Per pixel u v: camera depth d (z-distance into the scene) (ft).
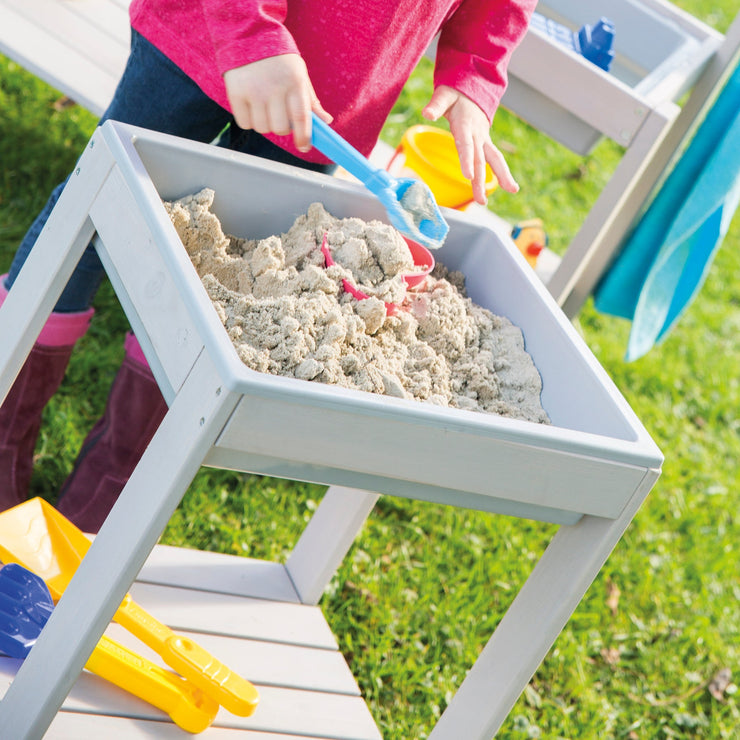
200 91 3.97
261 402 2.56
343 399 2.63
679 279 7.00
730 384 9.22
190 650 3.70
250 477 5.93
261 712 4.00
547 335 3.61
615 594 6.32
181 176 3.46
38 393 4.66
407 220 3.41
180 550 4.68
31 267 3.58
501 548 6.23
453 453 2.82
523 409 3.45
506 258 3.88
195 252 3.46
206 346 2.62
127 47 6.88
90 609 2.90
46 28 6.62
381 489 2.96
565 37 6.63
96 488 4.82
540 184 10.77
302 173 3.68
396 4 3.75
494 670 3.50
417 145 5.57
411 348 3.48
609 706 5.53
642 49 7.55
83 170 3.38
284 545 5.60
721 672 6.03
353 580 5.57
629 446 2.99
